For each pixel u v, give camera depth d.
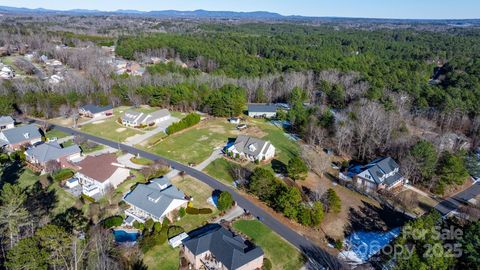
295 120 84.06
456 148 69.25
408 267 32.53
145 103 104.38
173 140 76.44
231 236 41.72
